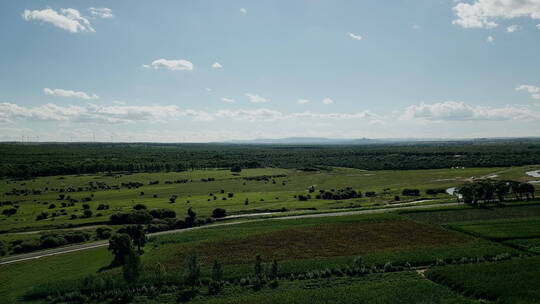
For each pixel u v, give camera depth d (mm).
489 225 96875
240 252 81000
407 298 58250
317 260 74688
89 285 64688
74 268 75500
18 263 79375
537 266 67375
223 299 60188
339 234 91875
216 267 65688
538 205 118375
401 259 73938
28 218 119812
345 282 65812
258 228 99688
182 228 112625
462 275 64812
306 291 61688
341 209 128750
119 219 115125
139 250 85188
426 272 68250
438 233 91062
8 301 61688
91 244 94125
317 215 120062
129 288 65125
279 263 73500
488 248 78812
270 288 64375
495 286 60219
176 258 78125
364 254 77688
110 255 83188
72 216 120562
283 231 94875
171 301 60750
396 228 95938
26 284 68125
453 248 79625
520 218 103250
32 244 89438
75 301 61844
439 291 60375
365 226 98250
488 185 124875
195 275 65500
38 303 61062
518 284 60625
